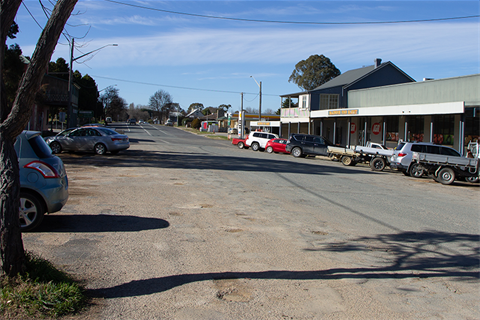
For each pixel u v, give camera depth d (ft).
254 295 14.43
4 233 12.69
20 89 13.04
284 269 17.35
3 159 12.90
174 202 31.27
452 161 57.36
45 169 21.31
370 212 31.35
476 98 80.33
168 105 526.98
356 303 14.12
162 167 55.98
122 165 56.13
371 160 75.10
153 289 14.51
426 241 23.27
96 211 26.71
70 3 13.52
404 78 133.69
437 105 76.84
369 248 21.29
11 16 13.15
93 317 12.05
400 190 46.65
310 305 13.78
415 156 60.29
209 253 19.10
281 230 24.20
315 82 218.59
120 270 16.28
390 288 15.71
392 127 107.04
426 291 15.57
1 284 12.41
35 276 13.32
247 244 20.90
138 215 26.18
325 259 19.03
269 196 36.47
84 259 17.35
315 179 51.44
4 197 12.73
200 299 13.85
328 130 140.36
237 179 47.16
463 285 16.38
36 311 11.76
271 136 112.88
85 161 59.21
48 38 13.14
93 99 265.13
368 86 131.13
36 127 127.85
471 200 42.01
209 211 28.63
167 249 19.40
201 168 57.00
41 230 21.70
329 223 26.76
